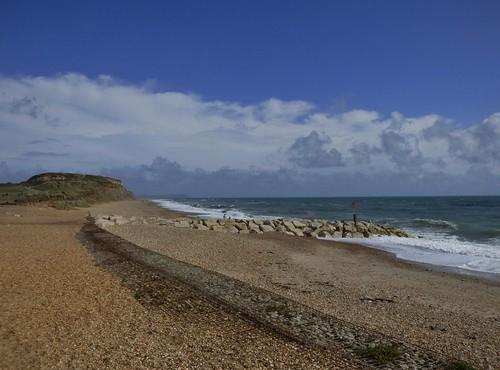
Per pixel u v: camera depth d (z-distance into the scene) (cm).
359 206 8688
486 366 694
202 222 3216
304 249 2166
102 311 870
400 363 665
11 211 3675
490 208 6894
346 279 1445
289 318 852
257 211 6631
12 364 614
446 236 2930
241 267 1581
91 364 621
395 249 2272
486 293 1292
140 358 646
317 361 656
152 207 7181
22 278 1119
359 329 812
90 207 5316
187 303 930
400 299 1173
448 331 892
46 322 793
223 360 650
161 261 1409
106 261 1397
